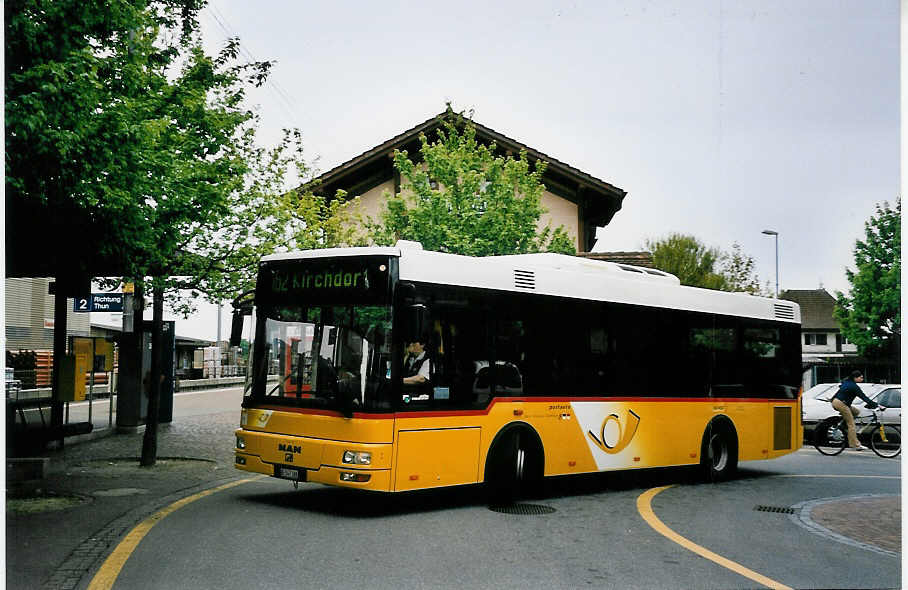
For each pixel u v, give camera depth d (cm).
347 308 984
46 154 838
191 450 1650
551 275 1164
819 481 1447
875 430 1980
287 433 1002
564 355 1162
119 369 2025
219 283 1397
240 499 1094
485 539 862
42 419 1588
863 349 3025
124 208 998
